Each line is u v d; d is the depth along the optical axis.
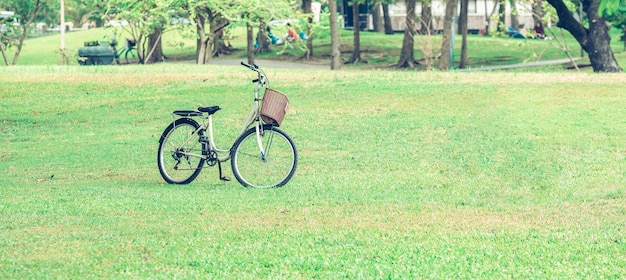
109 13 43.75
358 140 15.58
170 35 63.81
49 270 6.47
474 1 65.69
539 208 9.36
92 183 11.87
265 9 35.97
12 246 7.29
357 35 50.28
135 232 7.88
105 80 23.41
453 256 6.85
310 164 13.41
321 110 18.75
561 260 6.76
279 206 9.36
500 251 7.08
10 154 15.57
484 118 17.05
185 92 21.77
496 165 12.76
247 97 20.78
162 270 6.50
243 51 57.31
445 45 36.75
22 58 56.88
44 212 8.95
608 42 28.03
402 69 45.78
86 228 8.05
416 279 6.19
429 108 18.52
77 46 61.31
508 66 41.44
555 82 20.62
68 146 16.22
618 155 13.40
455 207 9.45
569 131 15.43
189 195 10.22
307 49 52.06
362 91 20.61
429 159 13.47
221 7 34.91
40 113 20.23
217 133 17.12
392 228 8.07
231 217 8.67
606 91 19.20
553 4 28.20
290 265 6.61
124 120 19.05
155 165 13.72
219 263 6.67
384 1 60.41
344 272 6.38
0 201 9.80
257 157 11.08
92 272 6.43
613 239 7.55
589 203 9.75
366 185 11.30
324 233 7.83
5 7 49.41
